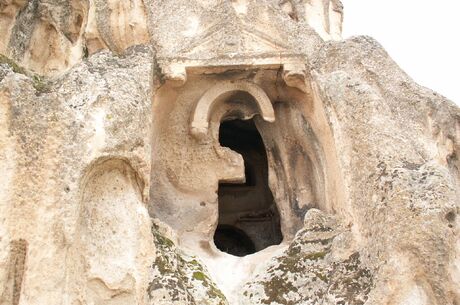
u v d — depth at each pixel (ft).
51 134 14.60
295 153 20.80
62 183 14.24
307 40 19.89
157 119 19.93
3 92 14.65
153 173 19.99
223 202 26.03
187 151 20.56
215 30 19.83
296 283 16.01
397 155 15.58
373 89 17.19
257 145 26.94
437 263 13.87
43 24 24.41
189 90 20.30
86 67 16.38
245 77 20.08
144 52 17.97
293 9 24.32
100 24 21.45
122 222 15.19
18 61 23.47
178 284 14.87
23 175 14.20
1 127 14.43
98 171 15.17
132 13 20.93
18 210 13.97
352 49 19.06
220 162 20.53
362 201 15.72
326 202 18.86
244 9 20.42
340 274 15.42
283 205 20.48
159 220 18.22
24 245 13.87
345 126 16.69
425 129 17.53
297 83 19.51
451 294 13.83
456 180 17.51
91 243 14.79
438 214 14.14
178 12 20.45
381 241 14.70
